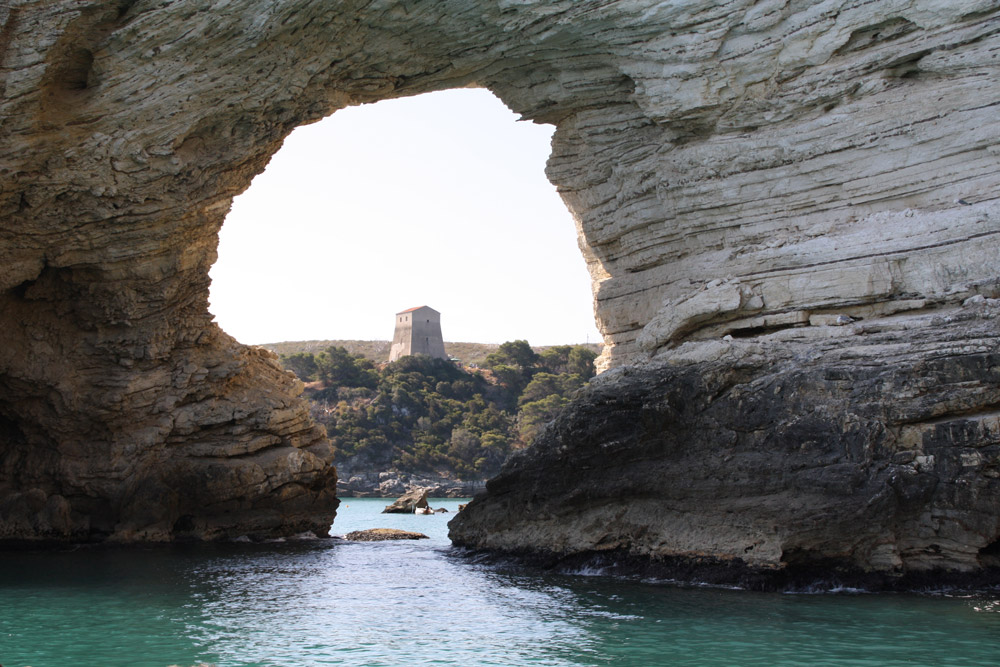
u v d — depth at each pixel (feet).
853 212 67.97
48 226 72.69
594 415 65.57
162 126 71.10
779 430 58.34
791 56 69.82
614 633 44.60
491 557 71.20
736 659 39.58
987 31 63.46
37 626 45.42
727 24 70.54
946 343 55.88
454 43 75.36
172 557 73.51
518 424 291.58
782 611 49.29
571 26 73.10
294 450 92.53
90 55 69.00
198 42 69.41
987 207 60.34
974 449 53.52
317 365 323.98
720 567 58.18
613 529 64.34
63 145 69.15
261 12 68.59
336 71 75.46
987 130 62.39
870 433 55.31
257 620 47.80
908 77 67.87
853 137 67.51
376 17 71.72
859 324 61.67
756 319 67.00
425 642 43.04
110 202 73.05
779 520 55.93
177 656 39.75
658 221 78.33
